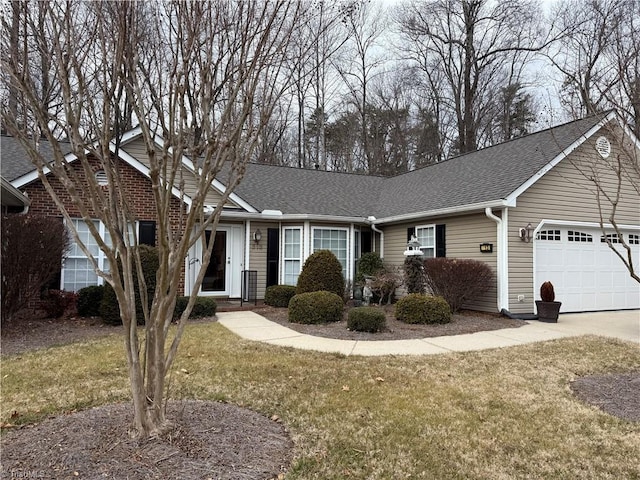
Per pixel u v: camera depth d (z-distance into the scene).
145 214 10.16
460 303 9.74
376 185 16.19
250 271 11.62
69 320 8.31
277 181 14.23
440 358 5.78
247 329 7.75
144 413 2.91
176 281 2.87
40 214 8.20
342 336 7.24
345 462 2.94
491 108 24.47
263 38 2.78
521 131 23.61
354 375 4.92
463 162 13.51
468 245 10.34
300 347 6.32
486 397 4.25
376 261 12.21
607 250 11.14
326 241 12.25
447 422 3.64
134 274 7.80
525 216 9.81
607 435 3.46
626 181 11.24
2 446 2.90
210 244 3.01
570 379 4.96
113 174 2.87
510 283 9.51
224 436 3.12
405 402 4.07
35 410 3.70
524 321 9.03
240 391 4.29
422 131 26.50
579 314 10.34
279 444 3.14
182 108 2.68
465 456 3.07
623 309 11.27
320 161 24.50
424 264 10.23
